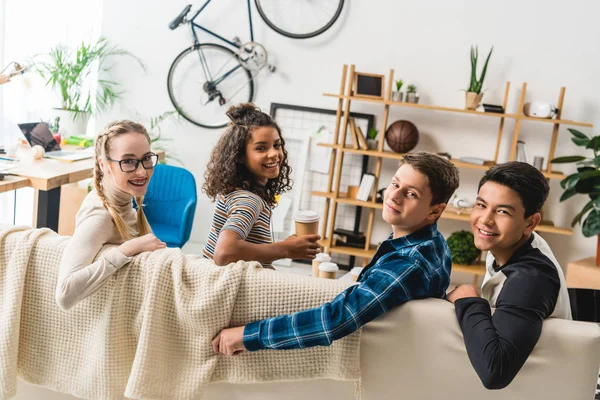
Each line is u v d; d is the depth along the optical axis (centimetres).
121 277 174
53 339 183
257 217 194
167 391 176
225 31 487
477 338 150
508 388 163
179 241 385
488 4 453
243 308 172
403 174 166
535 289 155
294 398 177
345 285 170
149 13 492
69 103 468
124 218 190
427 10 460
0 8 457
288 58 482
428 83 468
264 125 201
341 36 472
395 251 170
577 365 159
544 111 436
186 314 171
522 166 167
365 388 172
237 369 175
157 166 412
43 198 368
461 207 466
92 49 484
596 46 446
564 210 467
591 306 223
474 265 455
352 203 457
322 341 159
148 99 504
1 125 464
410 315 165
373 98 446
